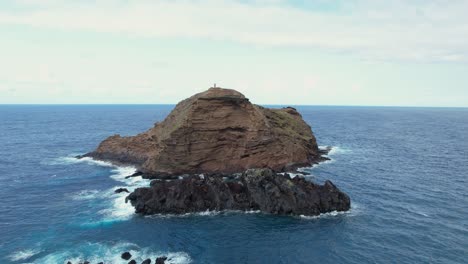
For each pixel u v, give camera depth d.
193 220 55.88
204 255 44.78
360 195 67.88
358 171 88.00
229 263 42.88
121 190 69.31
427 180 79.62
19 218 56.50
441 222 54.31
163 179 77.12
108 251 45.62
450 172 88.19
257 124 82.31
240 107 83.31
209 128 79.69
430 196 67.44
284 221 55.25
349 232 50.88
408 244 47.03
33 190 71.75
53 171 88.12
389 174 85.25
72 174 84.81
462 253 44.53
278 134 89.12
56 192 70.19
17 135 168.88
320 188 61.59
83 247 46.66
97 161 98.62
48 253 45.00
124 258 43.84
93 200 64.81
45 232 51.25
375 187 73.50
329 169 89.44
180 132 77.88
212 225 53.91
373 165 95.75
